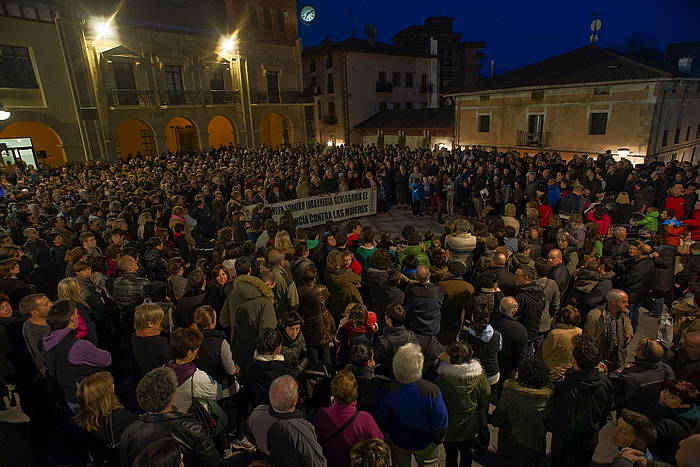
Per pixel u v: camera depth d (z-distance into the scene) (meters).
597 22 24.27
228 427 4.68
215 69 30.41
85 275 5.04
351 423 2.82
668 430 3.01
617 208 9.15
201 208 10.64
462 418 3.49
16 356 4.30
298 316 4.05
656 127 18.94
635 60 20.02
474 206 14.70
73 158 24.27
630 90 18.73
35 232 7.32
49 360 3.63
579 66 22.16
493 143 25.94
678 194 9.38
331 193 14.62
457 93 27.03
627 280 6.01
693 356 3.63
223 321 4.70
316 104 44.53
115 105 25.42
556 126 22.06
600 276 5.26
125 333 5.68
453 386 3.43
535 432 3.28
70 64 23.39
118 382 5.41
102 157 25.28
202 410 3.58
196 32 28.64
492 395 4.27
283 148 29.08
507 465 3.46
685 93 20.78
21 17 21.31
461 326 5.30
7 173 18.05
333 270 5.45
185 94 28.73
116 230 7.14
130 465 2.62
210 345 3.79
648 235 7.73
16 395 5.55
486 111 26.03
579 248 6.97
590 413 3.22
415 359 3.11
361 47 40.31
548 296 5.04
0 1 20.42
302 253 5.71
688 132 22.83
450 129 30.47
